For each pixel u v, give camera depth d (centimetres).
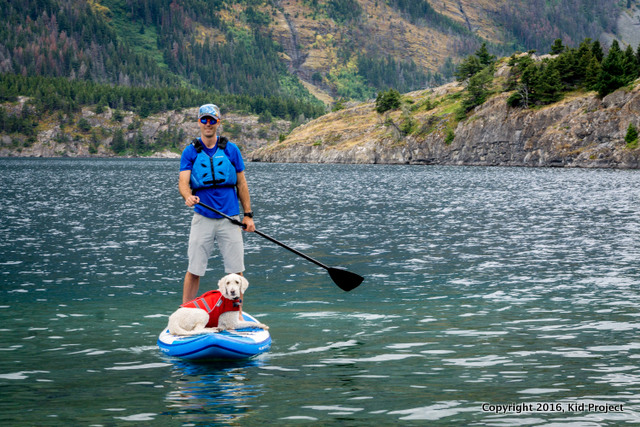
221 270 1444
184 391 652
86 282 1288
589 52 12525
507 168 11175
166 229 2330
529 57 13125
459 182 6366
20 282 1283
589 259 1574
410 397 632
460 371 714
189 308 819
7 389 654
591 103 11250
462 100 14512
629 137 10469
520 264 1511
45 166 13612
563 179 6769
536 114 11906
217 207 898
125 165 15200
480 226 2394
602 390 648
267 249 1808
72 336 876
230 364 749
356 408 602
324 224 2509
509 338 855
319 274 1400
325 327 927
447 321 958
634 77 11131
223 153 895
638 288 1203
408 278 1338
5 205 3503
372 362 752
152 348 819
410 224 2492
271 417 579
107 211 3134
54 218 2758
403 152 14812
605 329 899
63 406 605
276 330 911
